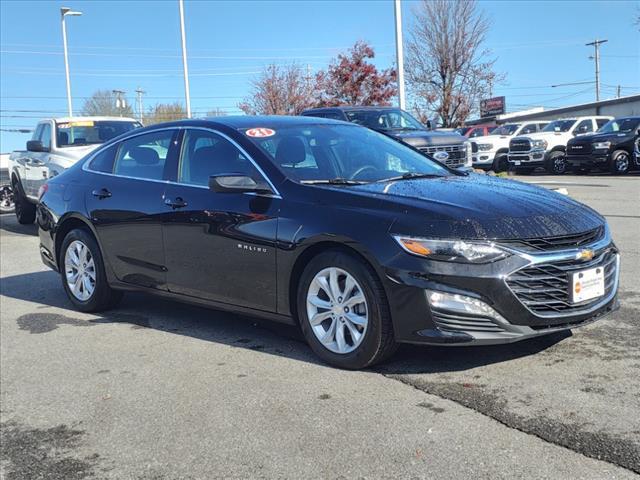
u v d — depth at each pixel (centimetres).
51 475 324
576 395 368
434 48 2742
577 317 399
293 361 456
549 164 2253
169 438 352
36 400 419
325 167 491
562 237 395
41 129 1247
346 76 2770
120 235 571
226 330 546
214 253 491
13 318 622
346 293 421
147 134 585
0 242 1126
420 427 341
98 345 524
